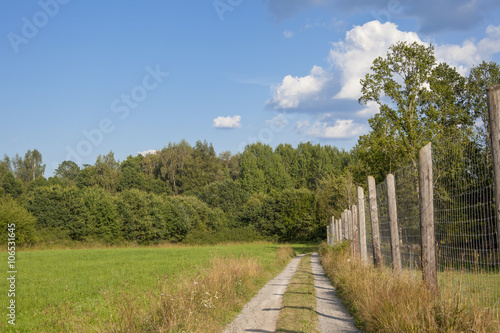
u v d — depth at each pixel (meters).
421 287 7.29
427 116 37.34
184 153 110.00
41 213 61.56
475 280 5.83
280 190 100.81
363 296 8.83
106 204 65.56
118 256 36.78
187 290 9.84
